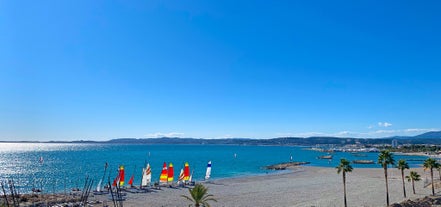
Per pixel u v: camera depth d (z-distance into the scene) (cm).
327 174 16200
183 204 8406
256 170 18500
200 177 14888
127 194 9875
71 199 8781
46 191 11275
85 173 16575
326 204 8294
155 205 8256
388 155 8200
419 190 10538
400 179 13762
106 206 8069
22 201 8431
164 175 11569
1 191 11319
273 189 10938
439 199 7831
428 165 10050
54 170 17988
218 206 8138
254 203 8531
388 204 8075
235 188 11156
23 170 18075
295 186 11700
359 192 10269
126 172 17050
